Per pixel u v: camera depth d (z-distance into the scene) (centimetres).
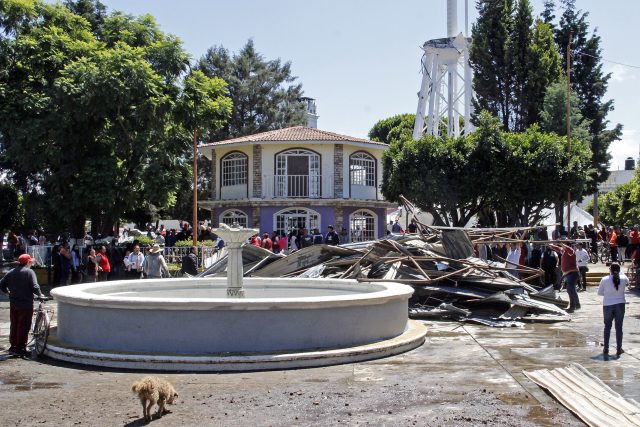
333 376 998
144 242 2920
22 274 1190
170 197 2994
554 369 1009
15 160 2819
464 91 4119
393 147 3697
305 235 3144
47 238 3869
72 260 2481
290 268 1947
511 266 2120
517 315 1644
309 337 1108
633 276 2523
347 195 3869
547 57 4209
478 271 1816
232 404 835
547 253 2253
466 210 3569
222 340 1074
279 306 1084
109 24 3123
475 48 4303
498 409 801
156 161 2898
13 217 3394
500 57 4244
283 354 1061
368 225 4000
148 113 2662
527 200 3350
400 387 921
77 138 2753
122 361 1055
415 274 1806
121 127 2767
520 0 4231
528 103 4222
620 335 1152
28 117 2661
